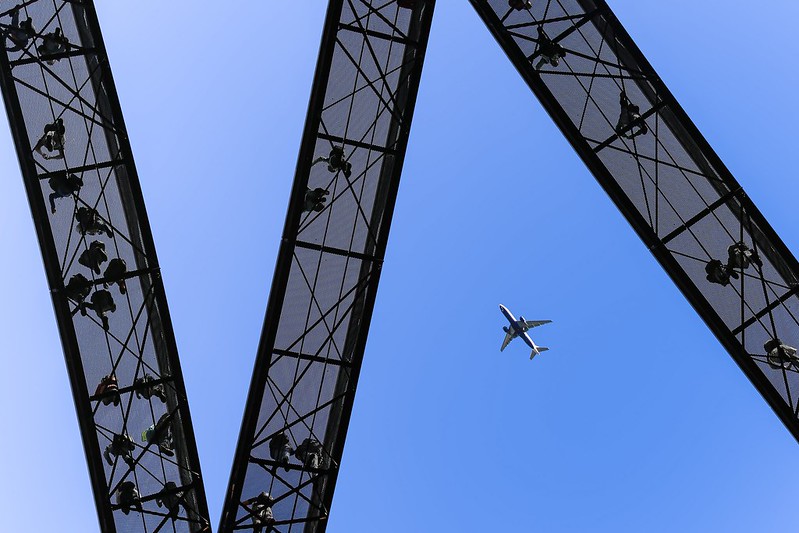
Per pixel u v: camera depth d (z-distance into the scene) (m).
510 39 18.16
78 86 17.83
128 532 16.94
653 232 18.11
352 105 17.53
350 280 17.67
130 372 17.33
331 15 17.17
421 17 17.97
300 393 17.38
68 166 17.45
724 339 17.98
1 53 17.34
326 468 17.50
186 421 17.62
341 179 17.52
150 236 17.70
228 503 16.94
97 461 16.77
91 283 17.28
